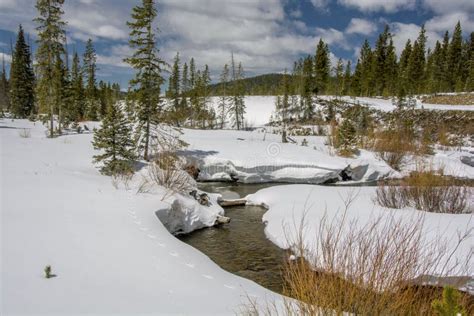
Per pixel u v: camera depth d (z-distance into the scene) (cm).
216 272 493
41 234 491
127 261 448
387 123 2864
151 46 1328
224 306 357
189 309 338
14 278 356
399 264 307
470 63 4925
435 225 634
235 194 1323
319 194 1062
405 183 879
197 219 899
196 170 1520
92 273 395
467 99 3756
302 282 301
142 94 1316
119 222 602
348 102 3878
